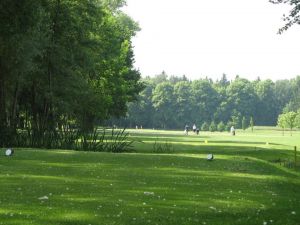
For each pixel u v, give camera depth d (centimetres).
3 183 1486
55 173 1777
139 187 1477
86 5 4228
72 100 4341
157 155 2641
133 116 16875
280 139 6906
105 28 5678
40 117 4069
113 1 7156
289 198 1434
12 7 2977
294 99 19300
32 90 3981
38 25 3234
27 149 2875
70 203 1185
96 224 991
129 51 7281
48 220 1005
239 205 1261
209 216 1114
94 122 5916
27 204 1154
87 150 3253
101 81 5762
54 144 3269
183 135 8331
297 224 1108
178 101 18175
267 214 1178
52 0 3897
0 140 3238
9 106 4141
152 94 18188
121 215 1077
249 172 2080
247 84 19225
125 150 3306
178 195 1357
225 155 2900
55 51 3884
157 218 1062
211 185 1597
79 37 4134
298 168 2442
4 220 990
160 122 17862
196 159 2498
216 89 19125
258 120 19388
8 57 3206
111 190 1401
